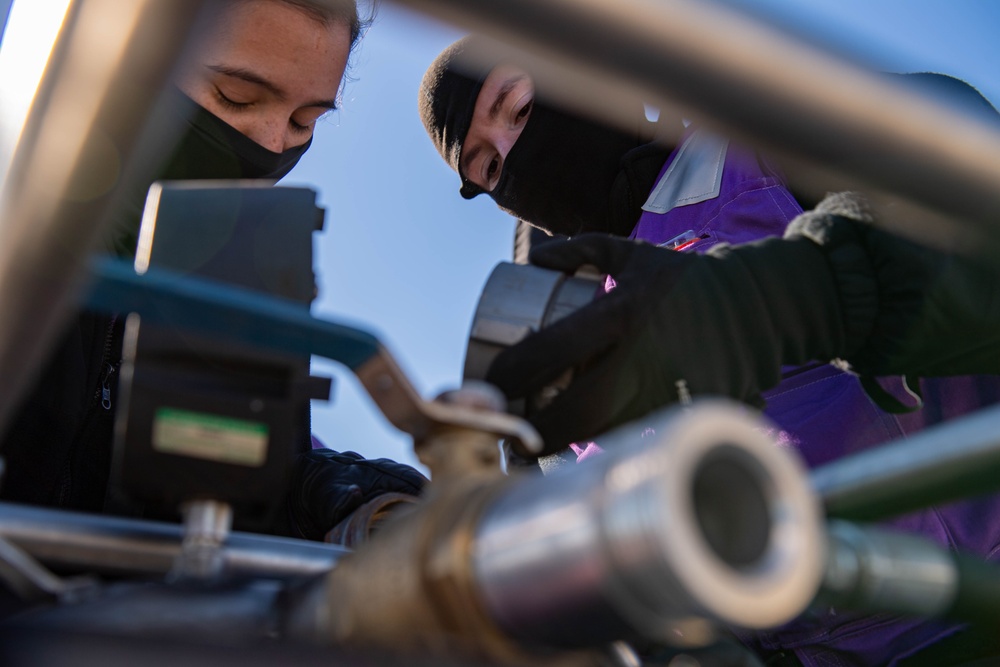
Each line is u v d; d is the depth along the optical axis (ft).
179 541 2.02
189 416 1.78
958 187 1.17
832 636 3.70
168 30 1.02
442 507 1.33
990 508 3.95
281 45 5.46
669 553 0.98
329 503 3.65
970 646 3.44
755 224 4.67
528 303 2.60
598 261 2.70
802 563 1.08
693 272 2.60
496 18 0.92
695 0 0.95
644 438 1.08
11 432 3.96
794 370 4.43
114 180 1.17
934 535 3.90
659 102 1.00
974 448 1.61
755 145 1.08
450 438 1.54
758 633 3.90
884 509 1.77
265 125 5.59
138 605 1.51
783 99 1.02
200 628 1.47
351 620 1.38
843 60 1.05
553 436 2.56
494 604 1.20
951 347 2.89
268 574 2.06
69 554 1.92
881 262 2.84
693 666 1.89
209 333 1.67
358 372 1.66
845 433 4.21
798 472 1.14
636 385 2.55
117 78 1.05
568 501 1.10
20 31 1.14
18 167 1.15
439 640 1.27
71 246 1.23
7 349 1.37
